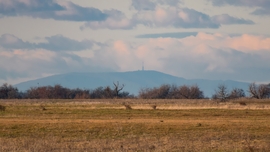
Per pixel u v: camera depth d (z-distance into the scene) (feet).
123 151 352.08
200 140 417.69
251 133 465.47
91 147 373.61
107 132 467.93
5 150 355.56
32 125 508.12
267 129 493.77
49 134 456.04
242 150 362.94
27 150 356.59
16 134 458.50
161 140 416.87
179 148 368.89
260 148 372.38
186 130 484.33
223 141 412.77
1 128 489.26
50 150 359.87
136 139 424.46
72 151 353.92
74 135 451.12
